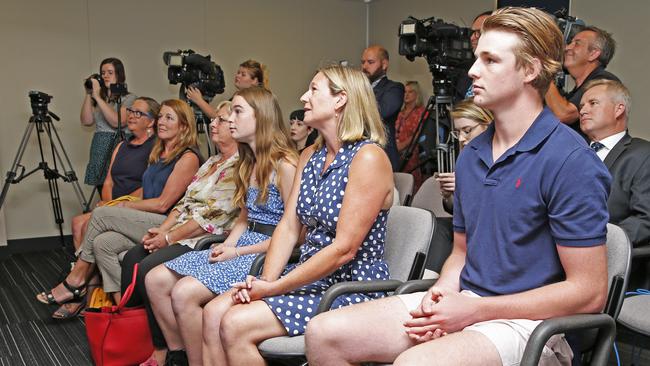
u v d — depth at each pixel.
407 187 3.00
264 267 1.92
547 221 1.29
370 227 1.70
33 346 2.76
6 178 4.47
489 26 1.30
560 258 1.26
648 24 3.51
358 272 1.76
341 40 6.04
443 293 1.29
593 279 1.23
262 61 5.67
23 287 3.77
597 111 2.24
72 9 4.86
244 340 1.64
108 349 2.36
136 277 2.44
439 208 2.74
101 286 3.15
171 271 2.26
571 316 1.23
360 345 1.39
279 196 2.27
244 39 5.55
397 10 5.70
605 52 2.68
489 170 1.36
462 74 3.18
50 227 4.95
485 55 1.30
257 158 2.28
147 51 5.16
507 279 1.34
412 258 1.81
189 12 5.29
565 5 4.02
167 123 3.01
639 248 2.00
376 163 1.67
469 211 1.42
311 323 1.42
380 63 3.90
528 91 1.30
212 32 5.41
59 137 4.84
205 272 2.11
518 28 1.26
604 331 1.28
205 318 1.80
